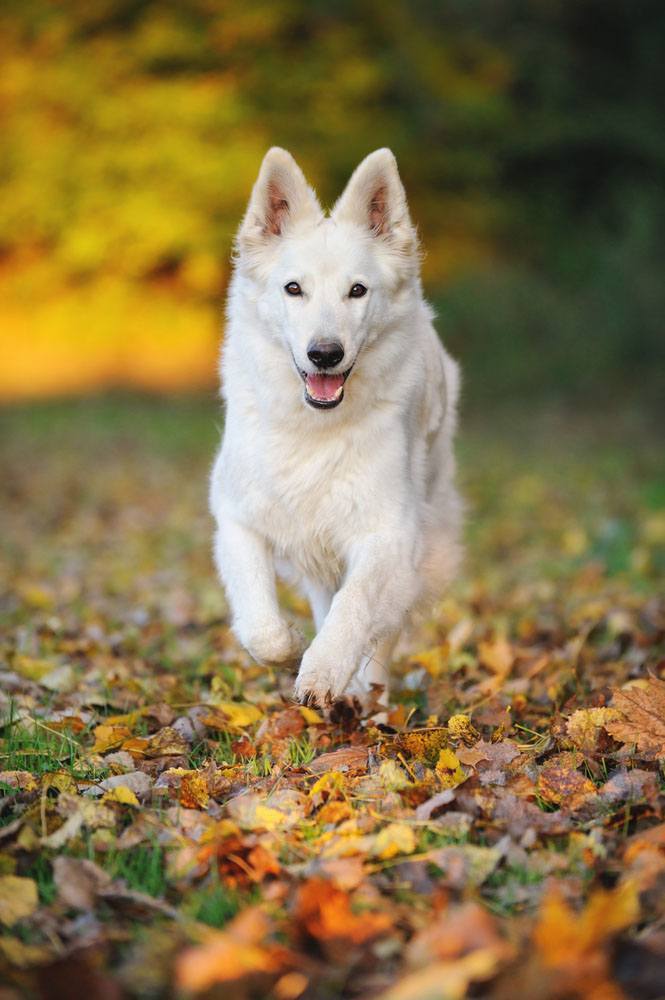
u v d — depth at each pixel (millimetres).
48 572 14039
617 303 37312
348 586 6602
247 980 3684
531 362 37625
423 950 3738
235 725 6691
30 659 8664
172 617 10844
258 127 42906
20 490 22031
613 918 3783
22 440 30062
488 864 4480
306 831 4949
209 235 41844
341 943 3883
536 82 51094
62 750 6156
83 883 4391
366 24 46188
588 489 19828
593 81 51938
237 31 42531
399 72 46031
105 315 43312
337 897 4055
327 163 43500
